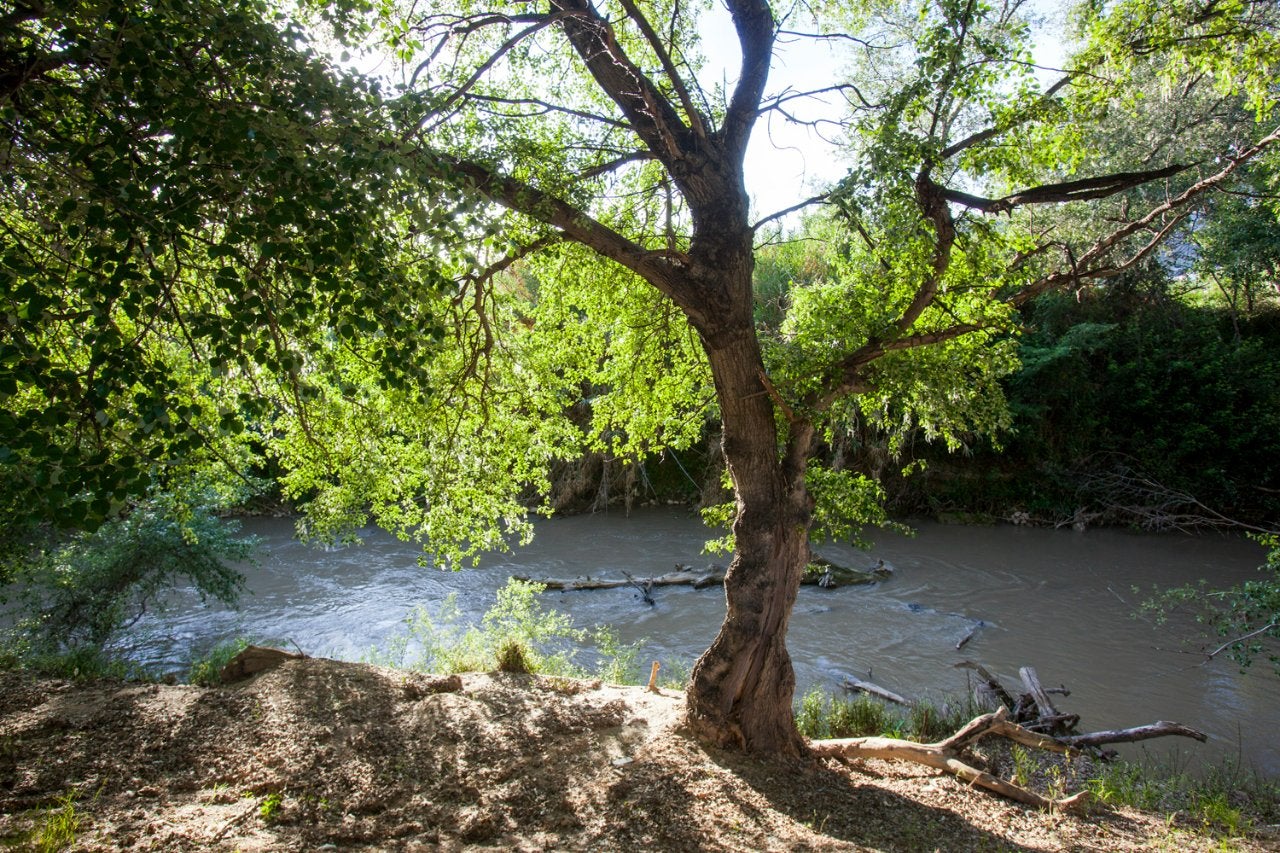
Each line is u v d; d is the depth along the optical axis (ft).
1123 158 55.83
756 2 21.72
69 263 10.86
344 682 23.47
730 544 25.55
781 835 16.61
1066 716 29.32
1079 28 23.30
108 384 9.74
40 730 19.21
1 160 11.21
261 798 16.62
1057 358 71.87
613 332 29.91
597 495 76.33
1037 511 71.87
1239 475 68.74
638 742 21.20
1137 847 18.06
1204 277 74.23
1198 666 37.65
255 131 10.50
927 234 19.97
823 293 24.64
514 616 32.32
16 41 11.20
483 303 23.97
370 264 11.43
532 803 17.42
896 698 32.96
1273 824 20.79
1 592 37.42
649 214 28.66
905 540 64.75
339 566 56.54
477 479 27.20
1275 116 49.37
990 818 19.21
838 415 26.48
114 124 10.27
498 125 21.29
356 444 25.03
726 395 21.56
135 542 38.32
